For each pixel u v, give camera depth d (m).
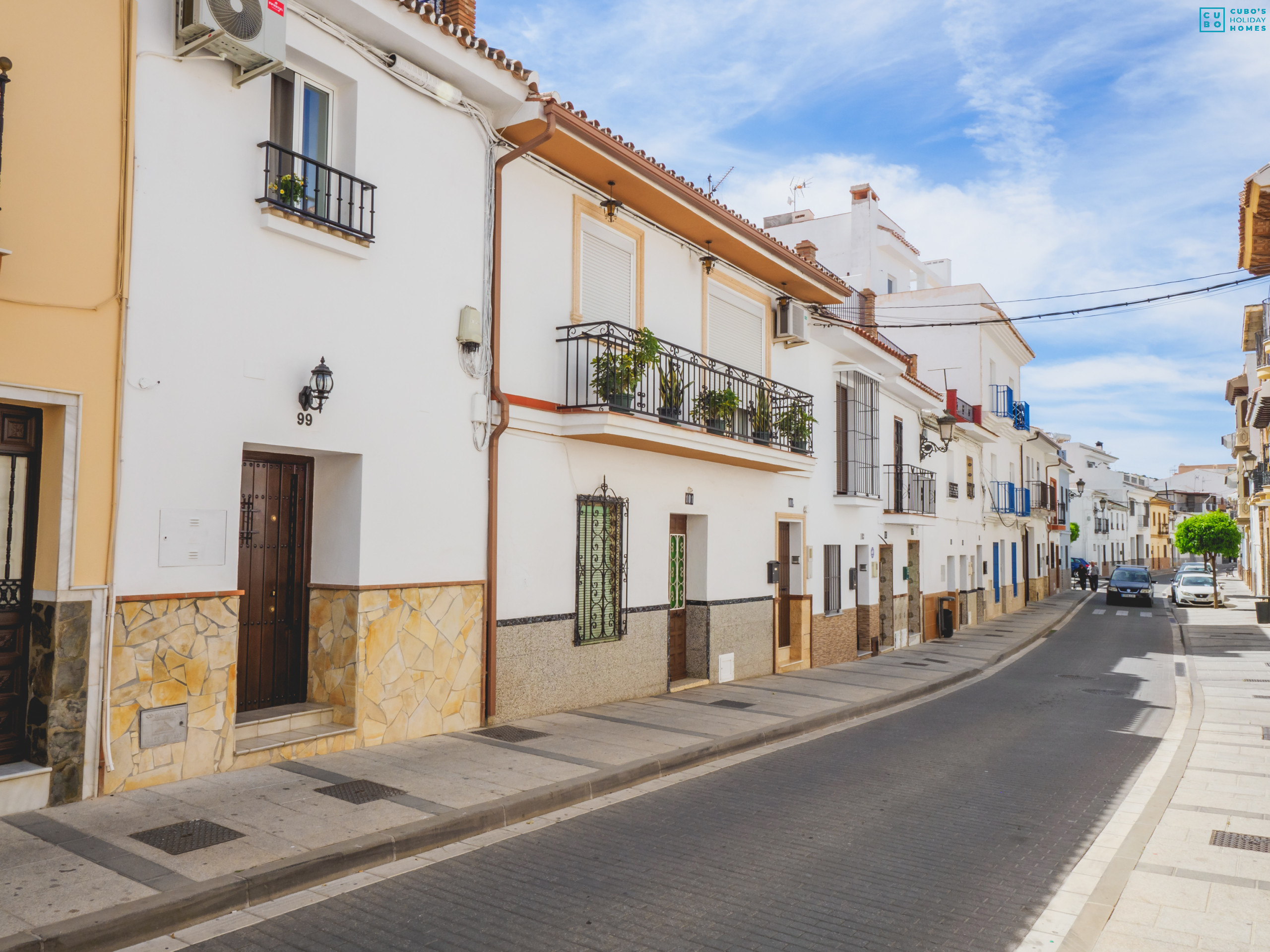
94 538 5.73
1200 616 29.50
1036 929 4.62
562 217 9.88
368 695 7.52
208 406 6.39
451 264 8.44
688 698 11.33
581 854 5.60
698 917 4.66
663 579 11.48
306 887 4.87
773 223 29.23
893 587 19.66
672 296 11.79
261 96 6.80
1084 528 63.56
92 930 4.00
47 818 5.37
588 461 10.20
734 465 12.94
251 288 6.70
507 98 8.66
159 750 6.09
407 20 7.55
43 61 5.54
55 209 5.57
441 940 4.28
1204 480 94.88
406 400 7.95
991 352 30.67
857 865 5.55
